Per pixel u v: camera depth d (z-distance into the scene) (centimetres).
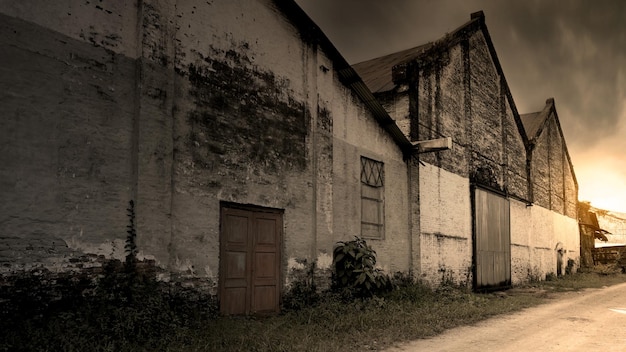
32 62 617
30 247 595
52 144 626
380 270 1170
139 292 677
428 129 1507
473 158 1800
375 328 857
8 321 568
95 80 677
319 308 936
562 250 2925
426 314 1008
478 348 744
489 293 1762
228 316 826
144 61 725
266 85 955
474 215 1755
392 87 1472
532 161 2483
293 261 984
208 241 812
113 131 690
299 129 1025
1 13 594
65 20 653
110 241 670
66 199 632
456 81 1719
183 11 805
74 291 628
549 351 729
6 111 589
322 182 1068
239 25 909
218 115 848
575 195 3347
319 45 1104
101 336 600
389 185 1321
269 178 941
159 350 623
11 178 586
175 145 771
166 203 736
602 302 1452
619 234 5419
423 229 1430
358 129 1221
